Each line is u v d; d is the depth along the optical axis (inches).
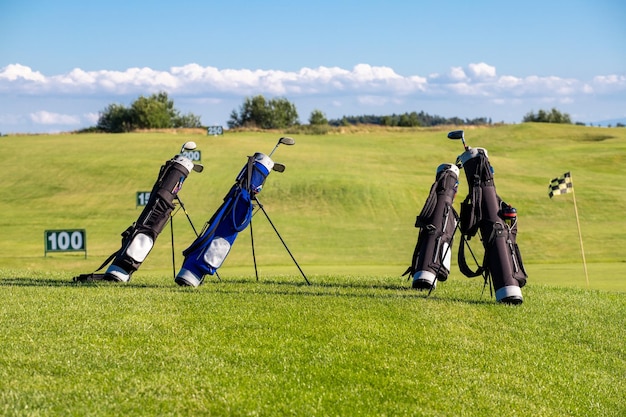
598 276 697.0
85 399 239.1
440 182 463.5
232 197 447.2
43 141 2265.0
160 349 295.3
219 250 444.5
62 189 1649.9
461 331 353.7
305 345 310.2
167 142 2249.0
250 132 2913.4
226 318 348.8
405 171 1859.0
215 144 2246.6
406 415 247.9
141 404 238.5
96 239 1201.4
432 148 2356.1
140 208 1477.6
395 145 2429.9
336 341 318.7
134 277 544.4
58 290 419.8
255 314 359.6
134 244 465.4
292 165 1894.7
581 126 2790.4
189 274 443.5
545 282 646.5
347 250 1084.5
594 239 1135.6
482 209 442.9
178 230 1219.2
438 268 451.8
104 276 469.7
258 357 292.0
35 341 298.5
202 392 251.4
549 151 2182.6
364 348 311.7
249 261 964.6
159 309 364.2
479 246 1069.1
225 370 274.2
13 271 555.8
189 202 1481.3
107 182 1705.2
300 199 1507.1
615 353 351.9
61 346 292.5
